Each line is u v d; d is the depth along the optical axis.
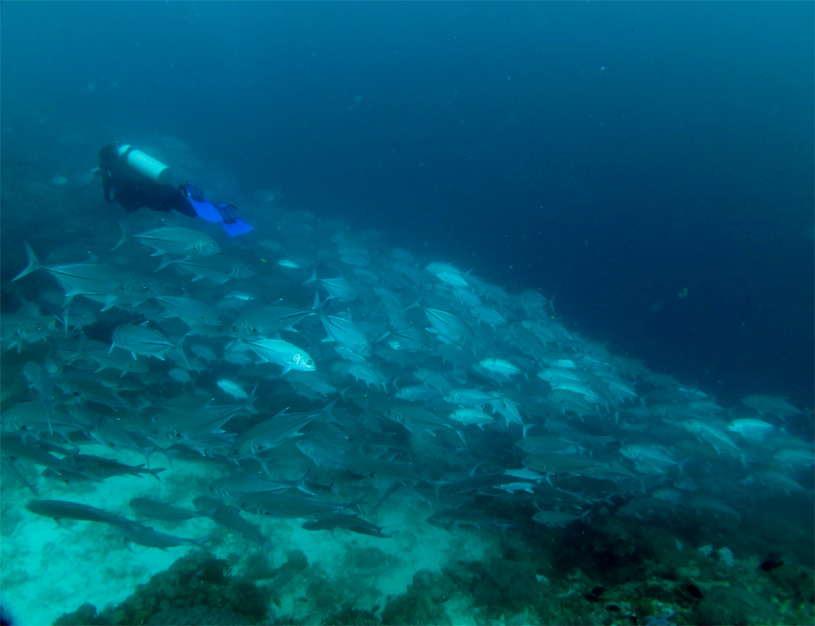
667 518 9.19
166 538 4.66
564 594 6.79
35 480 6.61
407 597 6.16
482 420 7.36
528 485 6.80
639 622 6.20
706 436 9.55
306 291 13.59
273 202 24.38
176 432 5.18
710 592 6.71
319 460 5.78
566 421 10.31
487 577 6.69
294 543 6.83
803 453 10.07
